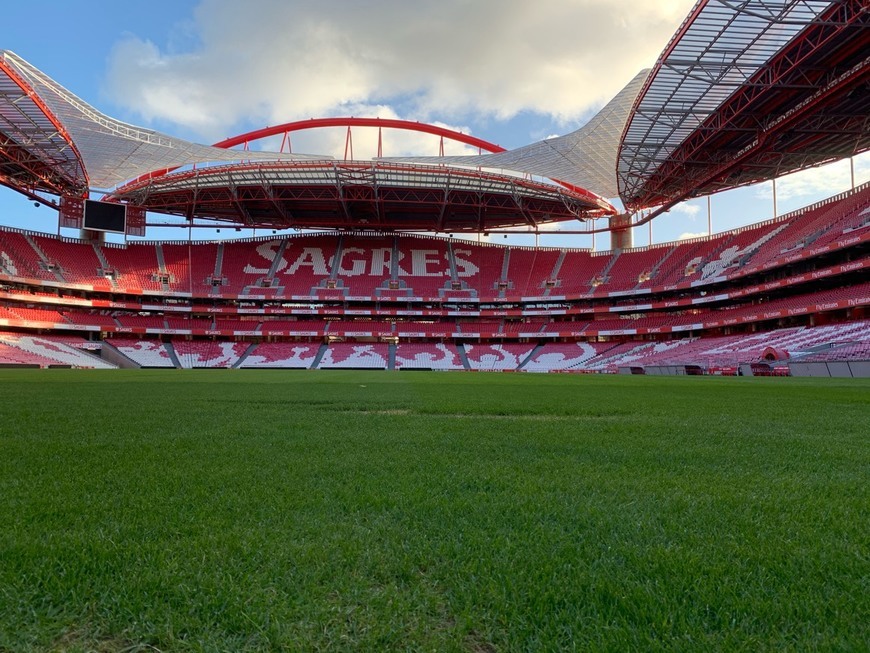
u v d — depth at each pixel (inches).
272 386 706.2
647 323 2383.1
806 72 1176.2
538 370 2346.2
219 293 2524.6
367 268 2785.4
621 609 66.3
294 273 2716.5
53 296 2226.9
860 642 57.8
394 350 2519.7
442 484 131.1
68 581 73.4
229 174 2033.7
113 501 112.4
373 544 88.4
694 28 1043.3
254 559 80.7
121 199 2361.0
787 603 67.1
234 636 61.6
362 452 178.1
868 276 1700.3
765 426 263.4
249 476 138.1
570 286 2637.8
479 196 2304.4
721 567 77.5
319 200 2331.4
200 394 513.0
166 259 2642.7
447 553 84.6
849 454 178.5
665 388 710.5
